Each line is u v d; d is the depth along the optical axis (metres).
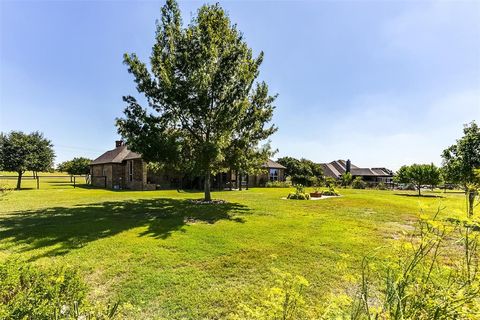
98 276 4.30
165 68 12.30
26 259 4.97
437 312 1.39
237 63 12.81
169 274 4.40
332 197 18.59
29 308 1.85
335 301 1.89
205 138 13.33
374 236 6.97
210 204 13.05
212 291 3.83
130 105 11.93
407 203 14.95
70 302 2.14
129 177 26.08
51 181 39.69
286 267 4.74
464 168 9.36
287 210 11.55
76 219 9.07
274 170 37.59
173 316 3.20
